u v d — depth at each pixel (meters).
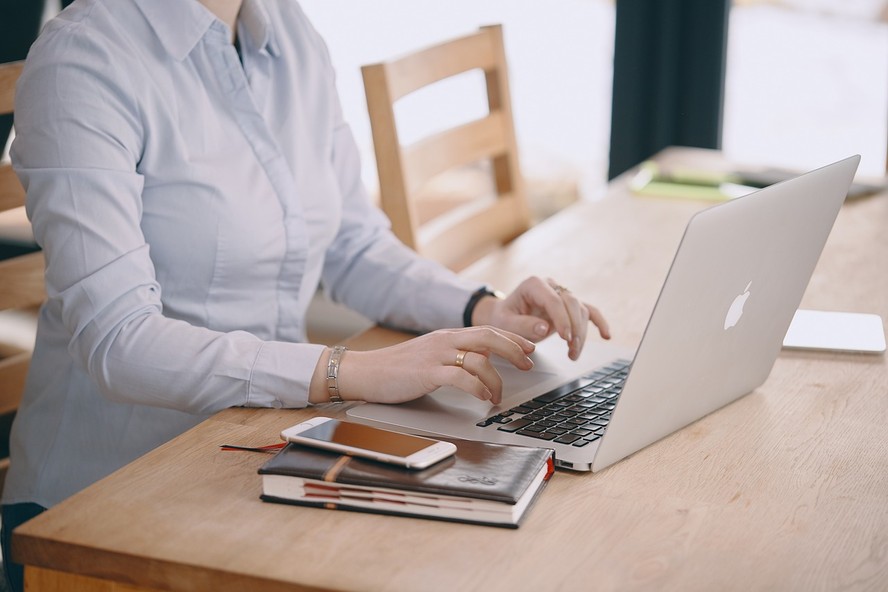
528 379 1.25
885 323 1.46
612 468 1.01
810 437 1.09
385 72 1.76
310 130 1.47
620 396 0.96
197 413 1.18
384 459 0.93
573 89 3.26
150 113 1.24
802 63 3.02
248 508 0.93
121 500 0.94
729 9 2.97
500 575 0.82
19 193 1.51
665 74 2.97
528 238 1.88
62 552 0.88
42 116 1.17
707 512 0.93
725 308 1.04
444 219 2.03
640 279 1.65
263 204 1.34
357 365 1.16
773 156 3.11
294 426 1.02
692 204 2.08
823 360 1.33
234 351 1.16
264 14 1.39
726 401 1.17
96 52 1.21
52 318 1.35
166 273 1.31
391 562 0.83
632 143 3.06
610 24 3.15
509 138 2.15
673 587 0.80
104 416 1.33
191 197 1.28
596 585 0.80
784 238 1.07
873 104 2.99
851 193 2.09
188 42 1.28
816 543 0.88
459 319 1.44
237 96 1.34
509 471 0.92
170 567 0.84
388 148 1.78
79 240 1.15
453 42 1.98
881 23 2.92
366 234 1.59
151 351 1.15
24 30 2.94
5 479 1.51
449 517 0.90
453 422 1.11
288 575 0.82
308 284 1.48
